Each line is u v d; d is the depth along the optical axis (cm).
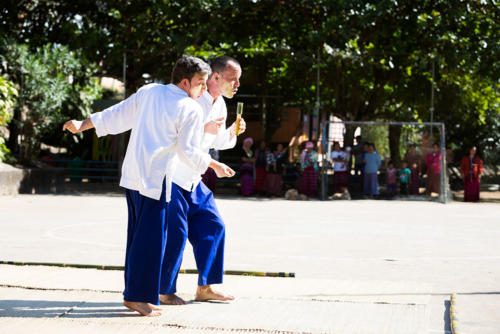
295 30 1977
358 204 1661
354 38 1895
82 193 1825
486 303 471
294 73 2286
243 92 2442
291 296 481
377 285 530
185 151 407
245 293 492
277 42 2038
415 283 541
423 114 2395
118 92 3133
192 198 449
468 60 1917
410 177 1912
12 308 427
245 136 2486
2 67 1784
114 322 394
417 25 1886
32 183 1755
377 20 1931
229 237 877
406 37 1895
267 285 526
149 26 2002
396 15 1931
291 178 2202
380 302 458
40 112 1784
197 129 411
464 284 552
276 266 637
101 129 424
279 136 2766
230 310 430
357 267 638
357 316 416
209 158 414
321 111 2434
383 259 693
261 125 2462
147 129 410
